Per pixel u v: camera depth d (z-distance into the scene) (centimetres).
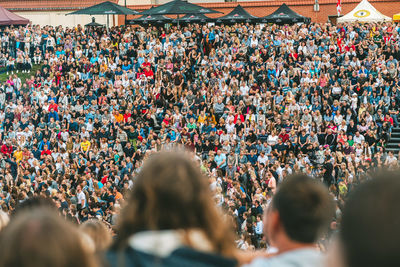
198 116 4384
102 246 488
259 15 6750
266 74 4697
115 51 5422
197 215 266
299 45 4988
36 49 5966
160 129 4541
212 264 248
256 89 4475
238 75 4753
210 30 5359
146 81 4941
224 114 4322
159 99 4647
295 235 297
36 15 7194
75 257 202
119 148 4119
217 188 2709
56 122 4419
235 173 3381
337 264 190
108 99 4803
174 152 282
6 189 3259
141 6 6900
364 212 183
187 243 257
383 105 4256
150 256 247
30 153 4159
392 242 177
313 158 3753
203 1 7081
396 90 4412
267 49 5016
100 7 6072
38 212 210
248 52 5062
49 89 4962
